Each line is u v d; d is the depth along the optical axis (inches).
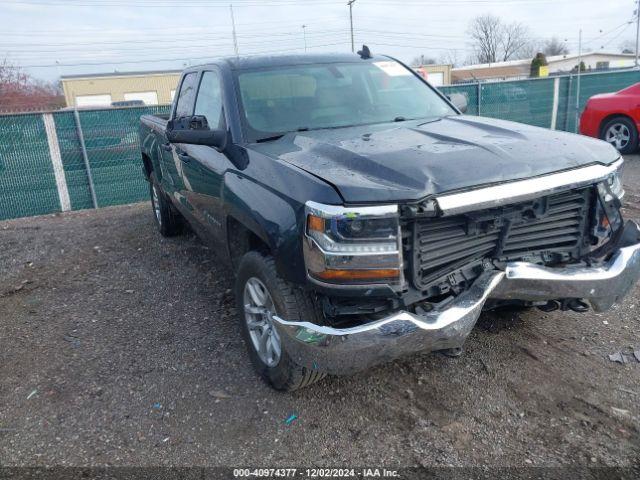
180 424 125.3
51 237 281.7
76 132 378.3
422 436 117.5
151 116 265.3
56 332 173.5
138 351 158.2
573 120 557.0
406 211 102.6
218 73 172.7
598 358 141.9
